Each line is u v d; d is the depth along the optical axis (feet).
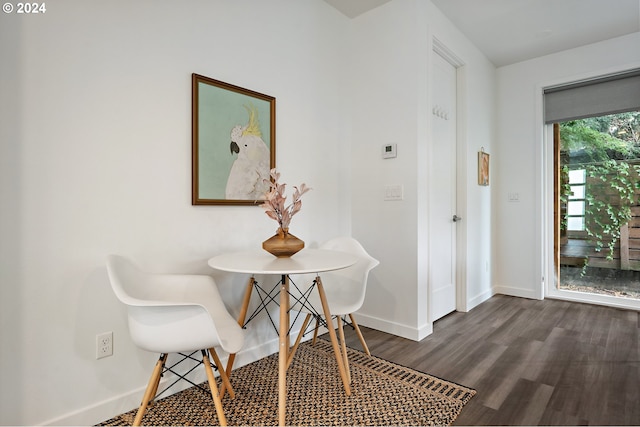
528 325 9.02
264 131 7.14
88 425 4.78
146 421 4.91
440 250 9.71
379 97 8.84
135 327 4.19
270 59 7.35
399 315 8.34
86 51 4.75
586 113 11.05
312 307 6.30
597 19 9.37
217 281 6.40
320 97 8.61
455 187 10.53
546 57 11.62
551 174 11.91
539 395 5.54
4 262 4.14
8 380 4.17
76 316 4.70
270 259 5.58
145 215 5.40
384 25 8.73
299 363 6.79
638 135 10.41
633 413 5.04
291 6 7.83
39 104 4.36
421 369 6.47
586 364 6.65
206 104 6.14
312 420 4.89
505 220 12.50
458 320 9.48
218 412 4.33
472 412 5.09
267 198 5.70
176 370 5.76
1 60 4.09
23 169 4.25
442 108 9.83
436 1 8.60
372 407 5.22
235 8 6.66
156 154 5.52
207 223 6.24
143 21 5.34
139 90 5.30
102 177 4.92
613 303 10.73
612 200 10.89
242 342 4.64
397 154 8.45
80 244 4.72
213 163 6.25
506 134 12.45
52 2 4.45
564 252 11.75
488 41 10.69
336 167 9.08
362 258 7.04
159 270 5.57
